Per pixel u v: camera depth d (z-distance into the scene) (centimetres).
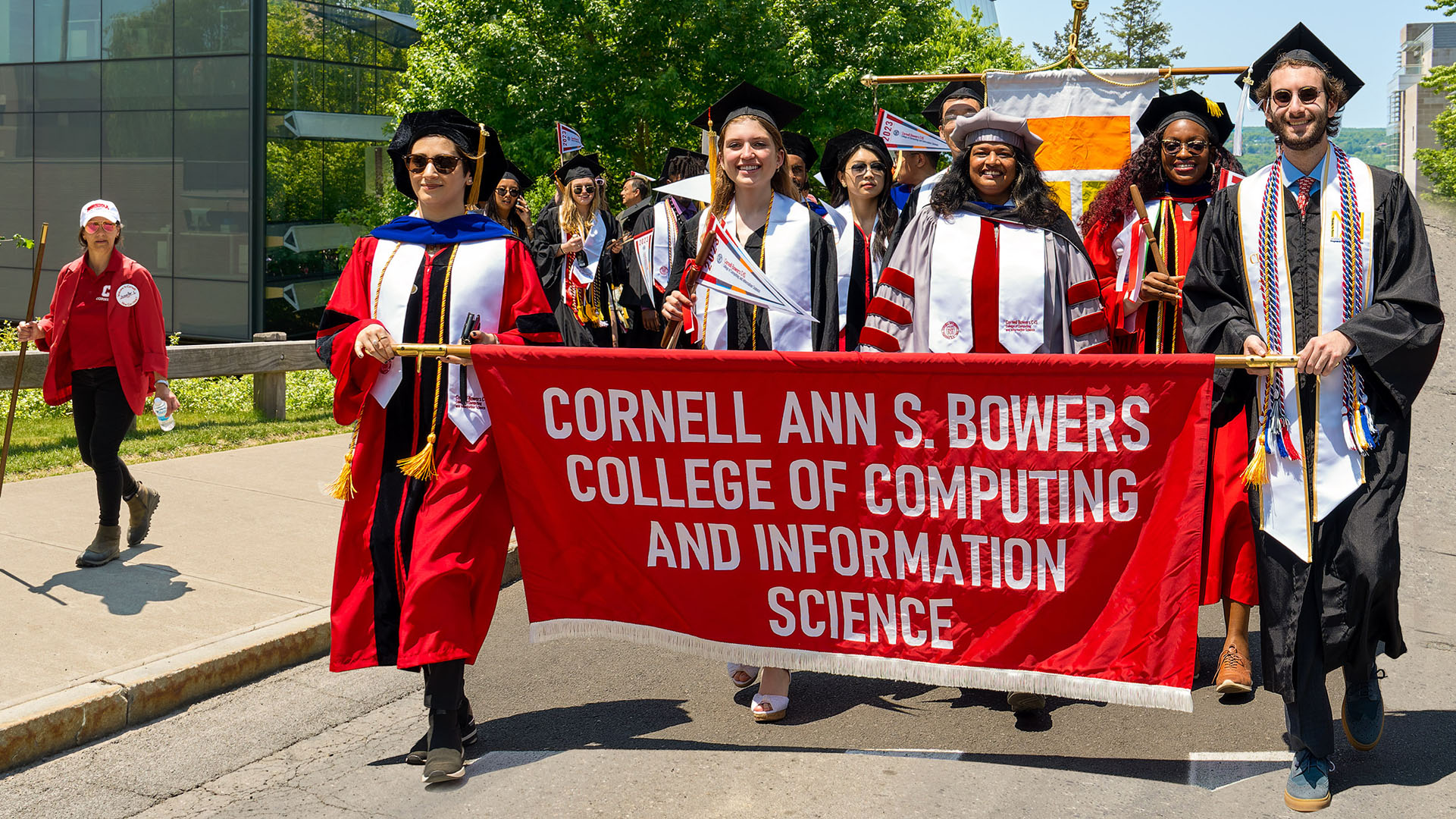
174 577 587
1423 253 373
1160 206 515
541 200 2239
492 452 412
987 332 449
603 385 404
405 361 410
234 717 460
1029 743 425
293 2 2322
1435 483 867
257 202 2277
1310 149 387
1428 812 361
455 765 391
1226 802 372
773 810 368
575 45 2262
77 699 432
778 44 2244
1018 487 382
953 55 2880
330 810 376
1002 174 453
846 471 396
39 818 374
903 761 407
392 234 427
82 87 2383
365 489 412
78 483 779
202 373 1058
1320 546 373
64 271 597
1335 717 444
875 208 607
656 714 460
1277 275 388
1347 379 375
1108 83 673
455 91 2220
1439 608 582
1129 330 518
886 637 399
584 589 418
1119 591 376
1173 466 368
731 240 469
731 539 407
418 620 388
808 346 480
